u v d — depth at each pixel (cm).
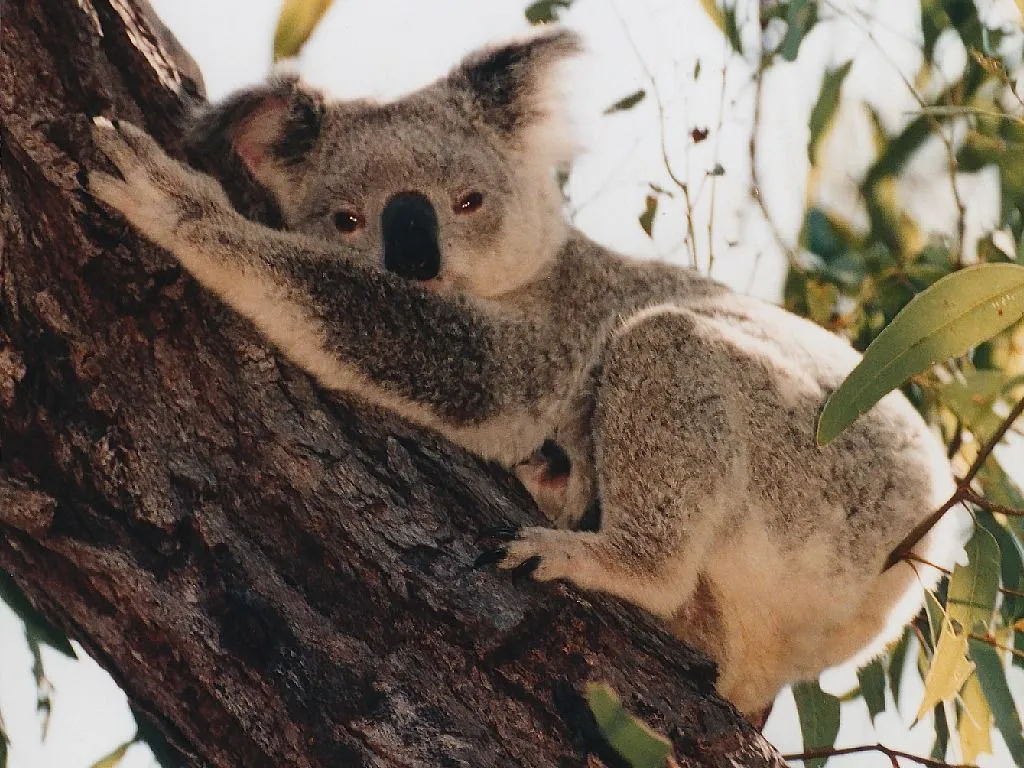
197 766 439
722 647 550
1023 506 632
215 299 489
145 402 436
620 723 376
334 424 465
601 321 619
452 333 578
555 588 457
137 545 423
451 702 423
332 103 654
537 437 596
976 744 584
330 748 412
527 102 670
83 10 457
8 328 428
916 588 569
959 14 698
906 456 571
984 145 695
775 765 436
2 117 438
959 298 435
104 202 451
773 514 543
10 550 426
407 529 450
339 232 626
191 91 519
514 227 634
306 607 428
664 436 531
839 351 604
